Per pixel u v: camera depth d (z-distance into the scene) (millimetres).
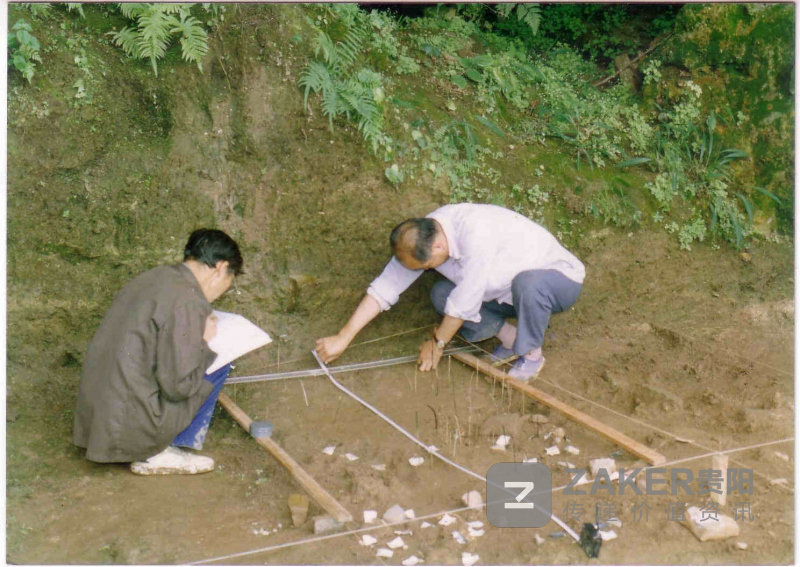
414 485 3447
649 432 3883
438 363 4742
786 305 5562
